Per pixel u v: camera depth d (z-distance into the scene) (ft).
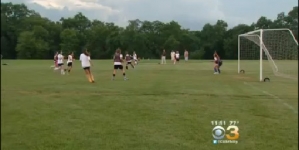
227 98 43.45
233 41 299.58
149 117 32.35
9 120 30.71
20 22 272.31
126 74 86.48
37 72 93.56
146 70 104.58
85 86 56.59
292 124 30.04
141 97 43.83
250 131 27.91
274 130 28.17
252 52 142.10
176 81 66.95
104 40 352.08
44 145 24.26
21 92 48.19
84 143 24.72
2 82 63.41
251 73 93.86
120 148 23.79
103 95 45.55
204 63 165.68
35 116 32.35
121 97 43.75
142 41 349.41
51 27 312.29
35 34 282.36
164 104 38.81
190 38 352.49
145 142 25.08
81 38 344.08
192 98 43.27
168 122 30.48
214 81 67.62
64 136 26.27
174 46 348.79
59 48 316.81
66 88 53.42
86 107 36.83
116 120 31.09
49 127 28.66
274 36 79.15
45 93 47.34
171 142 25.07
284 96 45.39
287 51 78.59
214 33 330.95
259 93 48.47
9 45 253.65
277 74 81.35
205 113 34.22
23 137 25.94
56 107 36.68
